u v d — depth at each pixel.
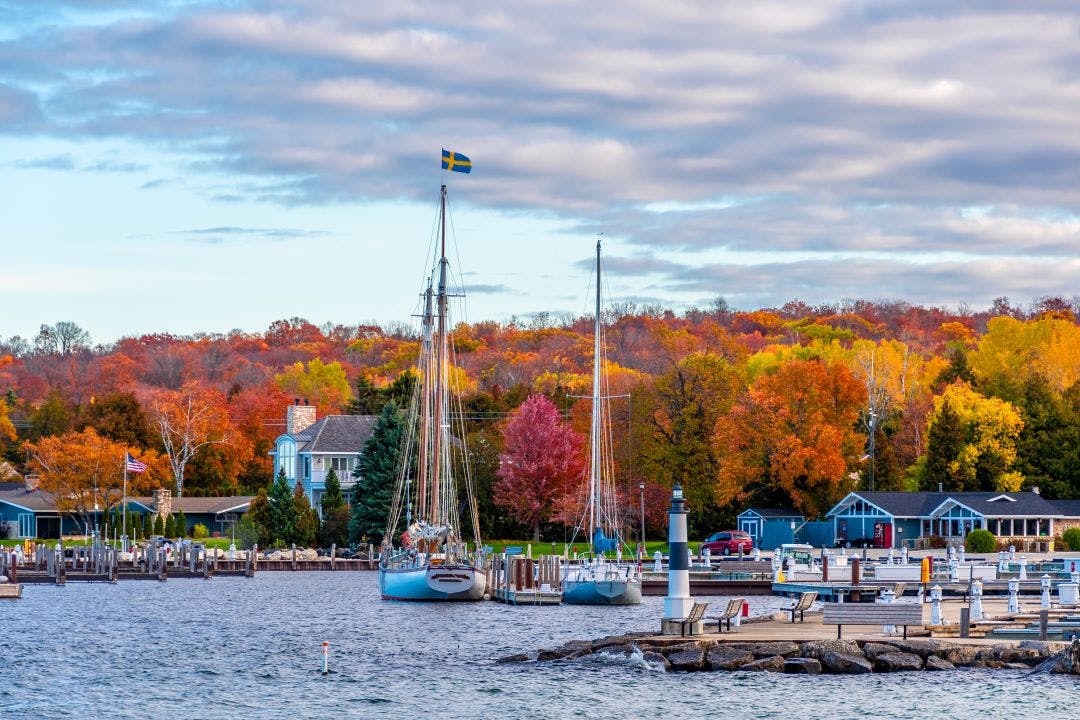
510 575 106.94
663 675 64.56
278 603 107.62
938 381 198.88
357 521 158.12
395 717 57.41
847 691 59.94
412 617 95.44
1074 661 62.53
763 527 153.50
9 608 103.81
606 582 102.69
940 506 144.25
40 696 62.62
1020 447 159.25
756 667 64.69
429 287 120.50
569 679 64.50
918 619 64.81
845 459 157.62
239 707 59.94
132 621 93.94
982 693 58.84
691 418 157.38
